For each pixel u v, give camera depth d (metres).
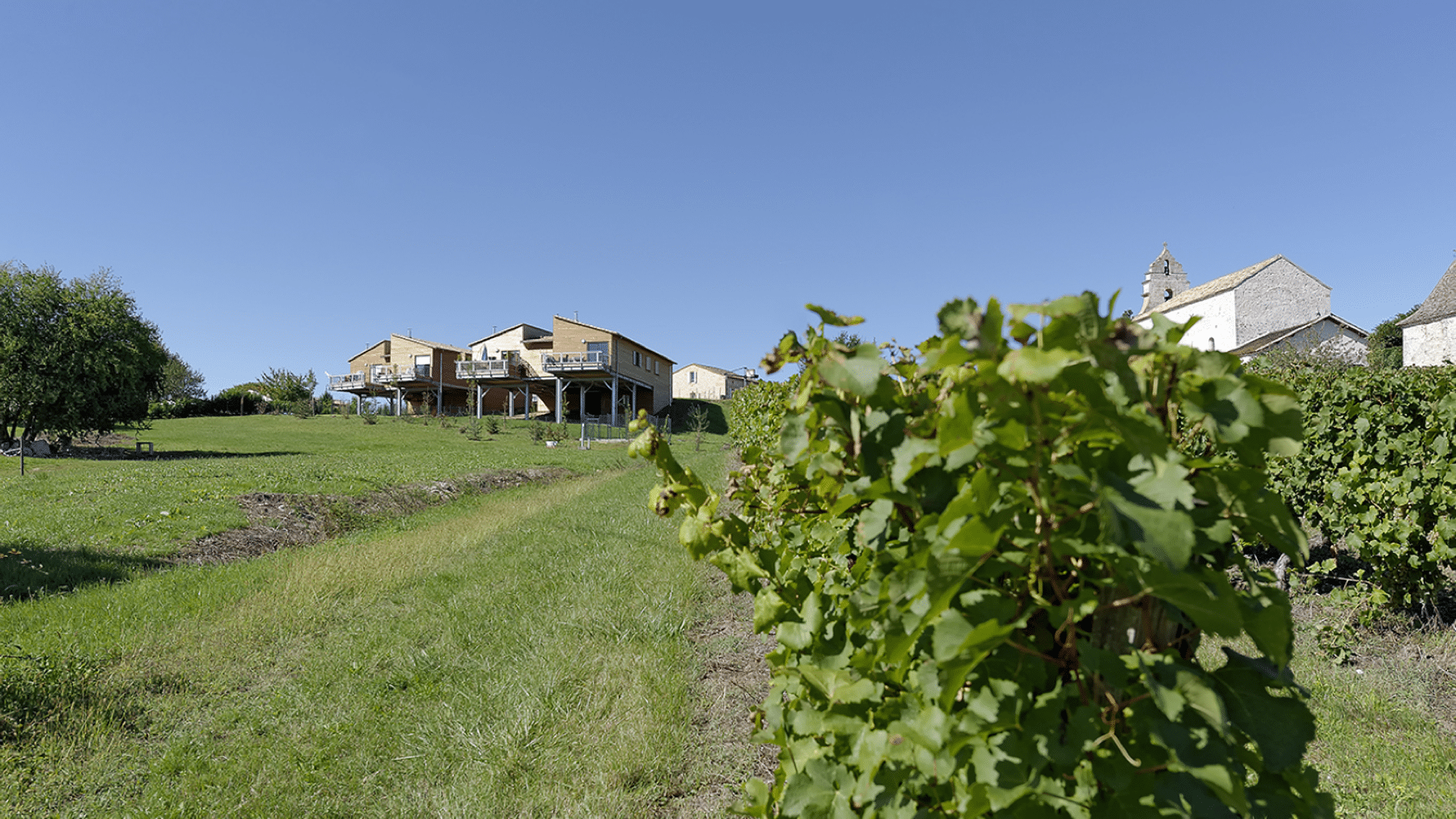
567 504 11.83
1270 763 0.90
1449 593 5.26
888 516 1.15
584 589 5.74
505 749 3.20
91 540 7.83
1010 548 0.92
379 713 3.73
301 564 7.00
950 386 1.08
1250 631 0.91
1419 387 5.20
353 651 4.66
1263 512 0.92
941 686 1.03
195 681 4.28
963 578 0.88
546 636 4.64
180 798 3.04
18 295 25.14
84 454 26.58
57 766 3.32
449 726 3.47
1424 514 4.62
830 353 1.05
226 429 38.78
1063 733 0.92
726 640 4.74
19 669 4.01
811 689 1.39
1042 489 0.84
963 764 0.98
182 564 7.51
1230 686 0.95
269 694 4.12
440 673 4.21
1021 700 0.92
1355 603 4.71
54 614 5.38
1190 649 0.99
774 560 1.64
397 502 12.33
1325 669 4.12
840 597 1.45
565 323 46.50
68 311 26.02
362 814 2.90
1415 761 3.05
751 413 10.78
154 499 10.15
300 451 27.80
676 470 1.64
